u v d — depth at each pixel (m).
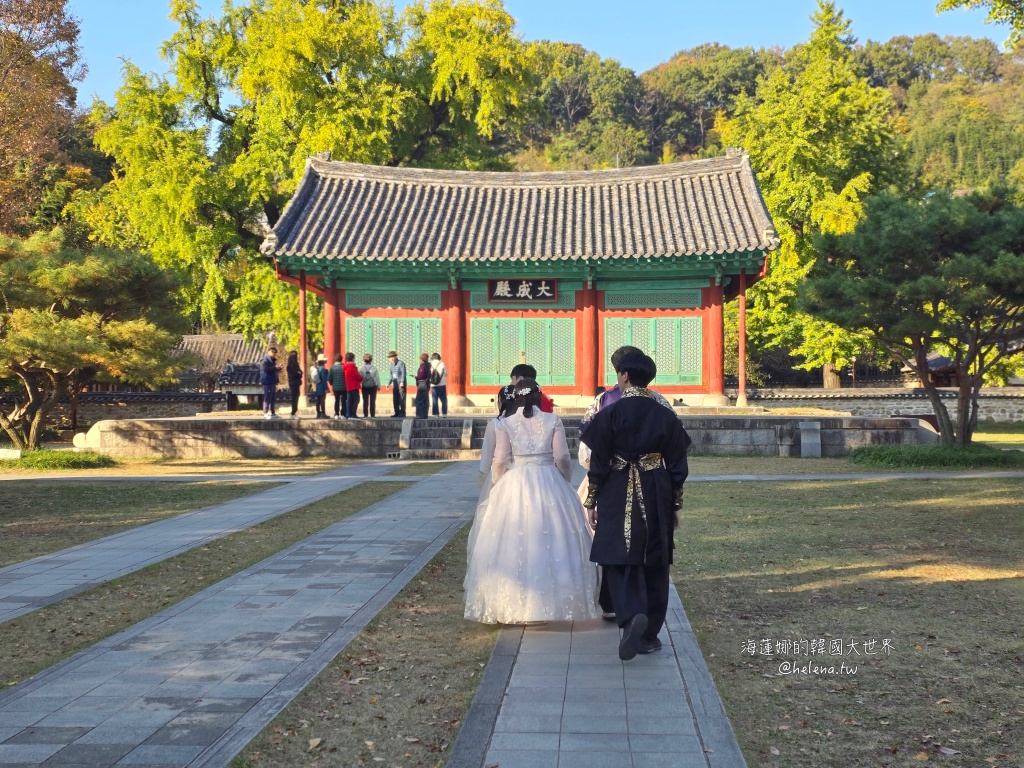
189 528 11.47
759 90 37.75
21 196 37.47
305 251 24.36
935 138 95.81
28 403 22.34
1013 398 36.25
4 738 4.45
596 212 26.66
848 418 20.61
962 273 16.41
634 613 5.25
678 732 4.35
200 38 38.94
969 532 10.14
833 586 7.60
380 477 17.00
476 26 38.81
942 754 4.18
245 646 6.03
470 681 5.29
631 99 114.25
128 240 41.12
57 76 34.00
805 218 36.56
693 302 25.50
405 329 26.25
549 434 6.62
